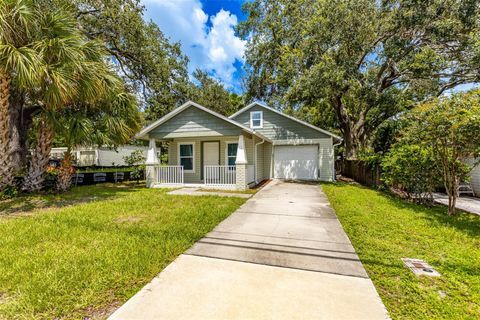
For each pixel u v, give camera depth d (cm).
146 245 344
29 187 767
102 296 226
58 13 650
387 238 384
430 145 581
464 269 279
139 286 244
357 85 1157
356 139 1520
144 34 1335
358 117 1590
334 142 1421
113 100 819
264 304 215
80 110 799
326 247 345
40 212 560
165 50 1550
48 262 286
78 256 303
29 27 583
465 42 1031
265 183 1159
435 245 355
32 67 531
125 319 196
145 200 689
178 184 1019
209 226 438
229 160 1142
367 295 229
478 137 472
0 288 235
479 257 313
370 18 1099
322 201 689
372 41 1203
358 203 657
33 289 231
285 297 225
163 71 1479
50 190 825
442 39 1083
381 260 303
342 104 1529
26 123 896
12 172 700
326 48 1129
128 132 900
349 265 290
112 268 274
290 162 1328
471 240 376
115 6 1138
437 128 516
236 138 1131
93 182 1212
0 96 612
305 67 1170
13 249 326
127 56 1352
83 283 244
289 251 331
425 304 216
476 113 456
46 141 777
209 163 1175
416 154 643
